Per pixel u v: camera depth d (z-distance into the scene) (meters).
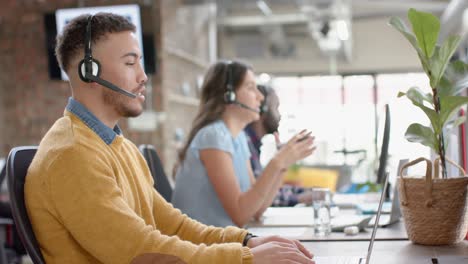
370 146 4.00
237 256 1.37
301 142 2.47
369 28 12.95
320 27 10.68
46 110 6.62
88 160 1.39
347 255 1.66
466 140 2.04
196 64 7.80
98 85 1.55
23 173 1.44
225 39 12.70
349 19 11.08
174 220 1.84
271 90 3.49
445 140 1.84
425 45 1.76
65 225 1.36
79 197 1.34
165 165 6.36
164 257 1.34
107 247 1.33
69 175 1.35
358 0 9.41
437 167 1.84
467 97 1.72
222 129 2.64
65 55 1.58
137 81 1.61
